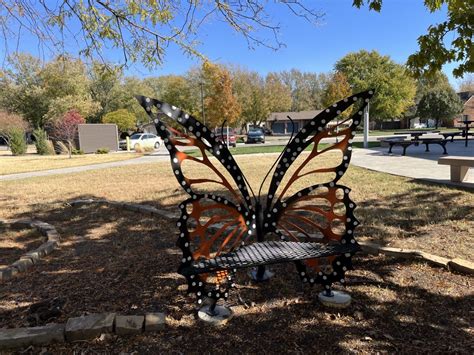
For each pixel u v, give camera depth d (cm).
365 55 4572
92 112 3750
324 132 302
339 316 282
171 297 322
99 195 823
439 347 240
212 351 244
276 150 2095
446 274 341
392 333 257
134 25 507
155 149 2852
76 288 348
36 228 566
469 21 450
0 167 1614
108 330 262
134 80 4662
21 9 465
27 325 283
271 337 258
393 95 4309
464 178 794
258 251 293
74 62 528
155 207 673
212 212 628
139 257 427
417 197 642
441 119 4922
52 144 2725
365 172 986
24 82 3562
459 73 516
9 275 380
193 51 535
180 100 4694
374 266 368
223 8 488
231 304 305
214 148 289
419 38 495
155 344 252
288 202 319
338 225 509
